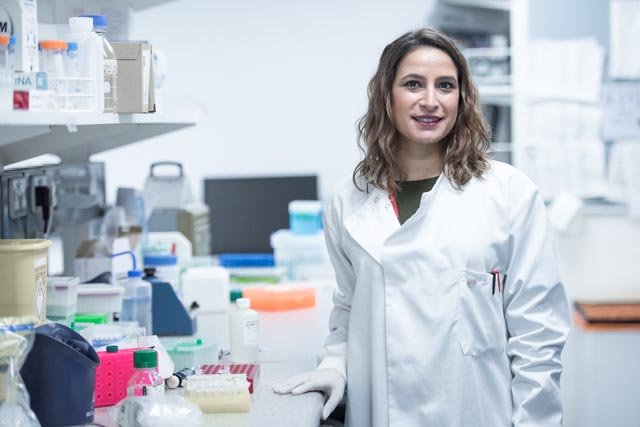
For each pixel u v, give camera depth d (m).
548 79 4.28
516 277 2.04
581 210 4.29
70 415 1.66
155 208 3.56
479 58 4.32
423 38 2.05
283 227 4.48
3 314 1.76
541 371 2.01
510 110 4.33
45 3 2.38
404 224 2.04
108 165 4.64
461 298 2.02
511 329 2.07
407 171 2.15
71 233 3.00
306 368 2.23
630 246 4.30
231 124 4.60
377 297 2.08
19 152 2.26
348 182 2.23
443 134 2.05
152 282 2.62
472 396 2.03
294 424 1.73
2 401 1.50
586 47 4.25
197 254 3.60
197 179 4.64
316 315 2.98
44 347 1.64
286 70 4.55
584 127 4.28
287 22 4.52
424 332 2.03
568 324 2.07
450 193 2.07
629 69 4.23
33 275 1.79
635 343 4.06
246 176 4.49
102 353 1.86
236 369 2.06
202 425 1.70
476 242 2.03
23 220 2.34
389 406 2.06
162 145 4.63
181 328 2.63
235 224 4.49
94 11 2.43
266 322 2.86
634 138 4.25
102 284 2.42
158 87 2.47
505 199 2.05
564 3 4.25
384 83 2.09
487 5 4.30
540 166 4.31
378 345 2.07
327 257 3.87
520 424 2.00
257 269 3.69
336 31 4.50
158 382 1.81
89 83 1.89
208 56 4.56
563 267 4.33
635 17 4.21
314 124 4.57
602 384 4.10
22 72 1.62
